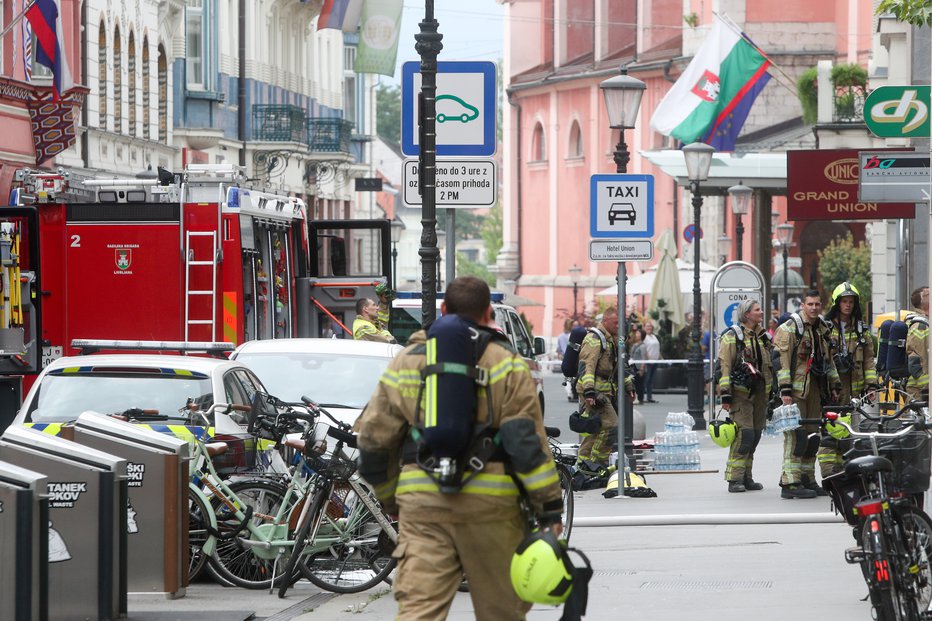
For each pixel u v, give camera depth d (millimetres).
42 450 26281
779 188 112938
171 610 28453
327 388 41875
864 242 154250
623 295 48750
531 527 20391
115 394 35625
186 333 51906
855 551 25688
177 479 29766
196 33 118250
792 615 28062
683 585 31719
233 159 127875
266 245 56188
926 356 46781
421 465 19656
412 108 39812
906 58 82250
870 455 27000
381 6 84688
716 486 52562
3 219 49500
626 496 49344
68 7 90062
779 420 45938
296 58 149625
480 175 39562
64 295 52406
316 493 31469
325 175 156500
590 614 28594
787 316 48656
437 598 19734
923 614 25031
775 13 169375
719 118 104562
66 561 26188
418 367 19984
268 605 30094
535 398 19812
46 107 83750
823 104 117625
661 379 116688
